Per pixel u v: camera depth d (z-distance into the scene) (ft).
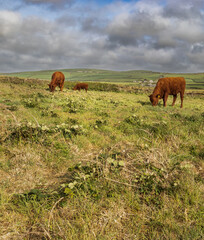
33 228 7.41
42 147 14.62
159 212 8.21
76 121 23.38
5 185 10.05
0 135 15.21
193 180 10.39
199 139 17.69
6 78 93.04
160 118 27.30
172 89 44.65
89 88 109.50
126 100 55.83
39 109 30.71
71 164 12.98
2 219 7.73
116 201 9.03
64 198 9.01
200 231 7.27
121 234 7.30
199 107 50.98
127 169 11.46
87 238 6.58
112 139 18.29
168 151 14.82
